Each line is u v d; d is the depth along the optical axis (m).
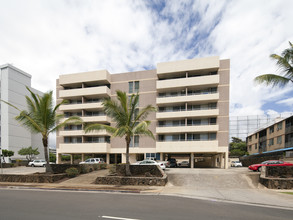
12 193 9.95
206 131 24.69
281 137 31.92
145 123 12.73
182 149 24.00
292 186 11.12
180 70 25.64
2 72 43.94
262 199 8.48
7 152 32.62
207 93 25.70
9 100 43.19
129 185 12.34
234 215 6.03
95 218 5.54
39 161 31.84
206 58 24.88
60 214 5.93
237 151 46.41
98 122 28.52
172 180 13.82
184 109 26.61
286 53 11.70
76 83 29.78
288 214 6.25
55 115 15.65
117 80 29.72
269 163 18.72
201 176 14.77
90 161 24.58
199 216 5.85
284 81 11.57
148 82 28.31
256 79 11.89
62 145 27.88
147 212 6.21
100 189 10.82
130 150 27.23
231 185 12.34
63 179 14.69
